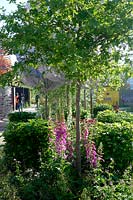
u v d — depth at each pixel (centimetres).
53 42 505
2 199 473
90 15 530
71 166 606
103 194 498
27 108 2873
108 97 2386
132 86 2564
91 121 764
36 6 558
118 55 555
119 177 592
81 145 655
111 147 650
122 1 543
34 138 672
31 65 577
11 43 529
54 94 1139
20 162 664
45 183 533
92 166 593
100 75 622
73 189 543
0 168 632
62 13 537
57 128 641
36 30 518
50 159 634
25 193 513
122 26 526
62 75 677
